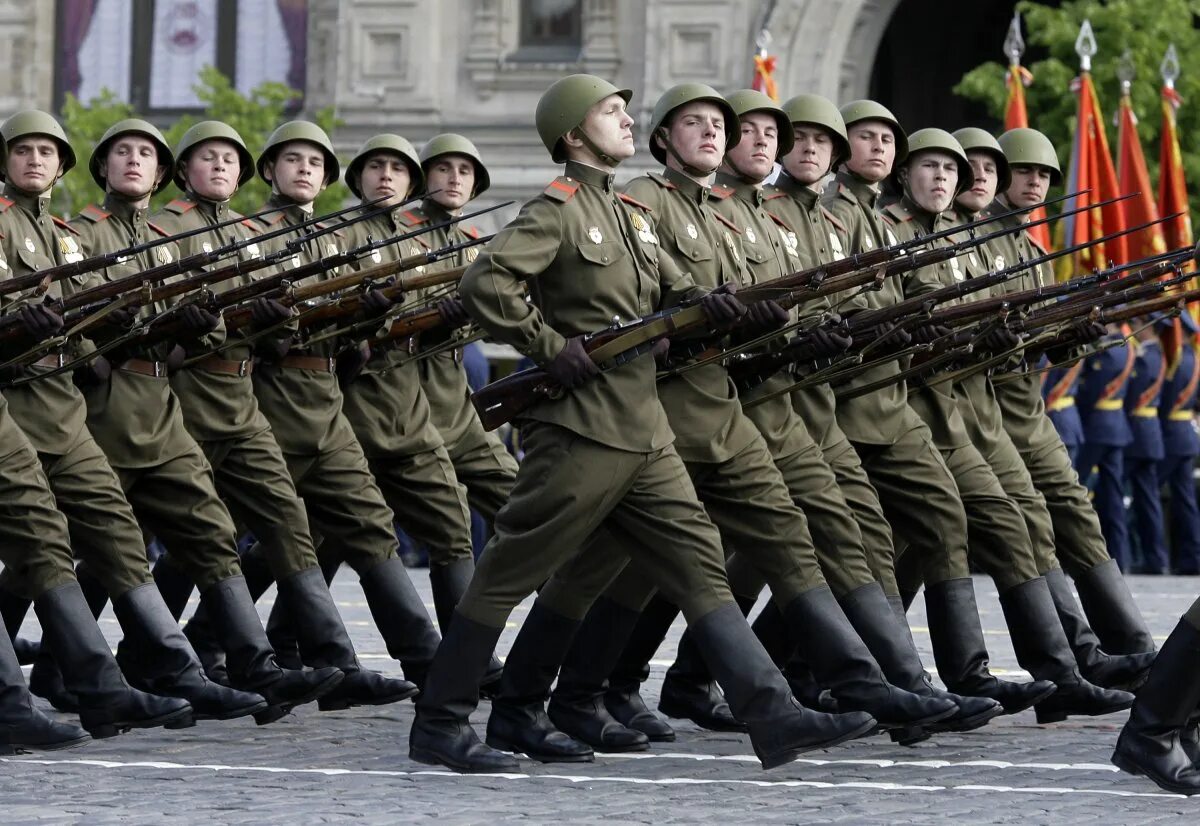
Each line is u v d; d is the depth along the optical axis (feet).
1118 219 248.11
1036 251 140.56
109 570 115.55
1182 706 96.12
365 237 137.59
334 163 136.87
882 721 105.19
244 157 133.28
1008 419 131.44
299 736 117.70
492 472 135.74
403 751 111.24
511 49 381.19
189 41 397.19
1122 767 97.50
